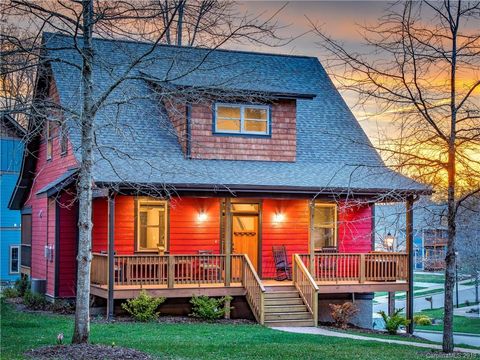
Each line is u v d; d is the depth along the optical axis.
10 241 38.44
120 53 24.27
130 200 22.77
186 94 15.00
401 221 24.36
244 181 21.42
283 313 21.02
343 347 15.84
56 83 23.03
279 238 24.56
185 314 21.88
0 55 12.80
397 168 16.03
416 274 68.25
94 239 22.64
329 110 27.58
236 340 16.34
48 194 22.86
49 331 16.50
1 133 32.22
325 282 22.70
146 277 20.83
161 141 23.39
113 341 15.11
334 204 25.44
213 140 23.55
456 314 39.75
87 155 13.32
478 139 15.07
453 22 15.02
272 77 25.95
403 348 16.30
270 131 24.41
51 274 23.70
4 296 27.59
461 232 34.72
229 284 21.53
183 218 23.31
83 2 12.96
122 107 20.02
